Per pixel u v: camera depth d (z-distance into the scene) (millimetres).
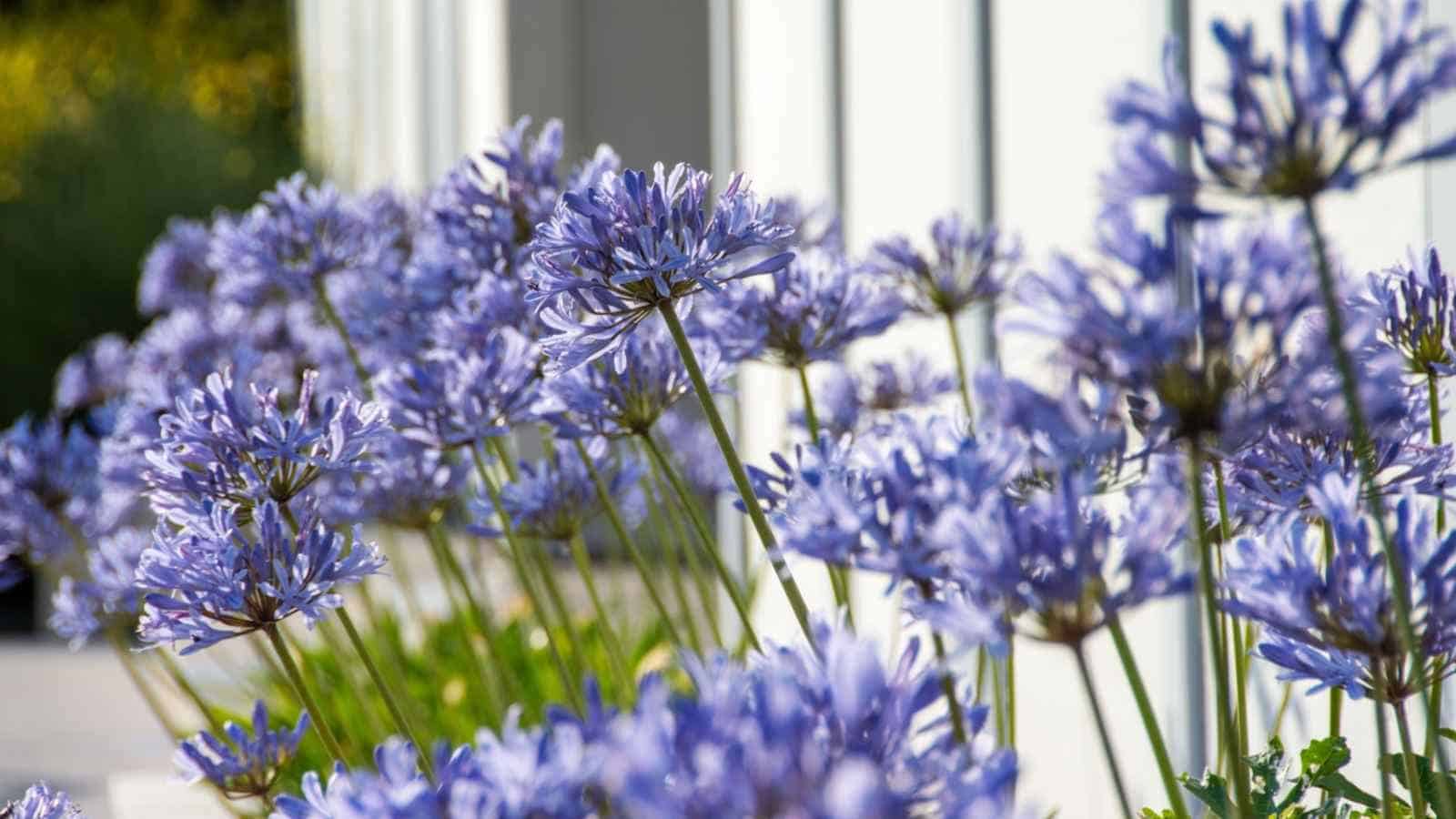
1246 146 1690
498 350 2320
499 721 2689
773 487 1970
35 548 2799
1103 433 1707
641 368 2229
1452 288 1957
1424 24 2164
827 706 1604
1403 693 1806
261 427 2088
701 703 1491
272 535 2029
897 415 1862
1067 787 2928
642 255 1937
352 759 2389
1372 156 1801
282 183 2705
